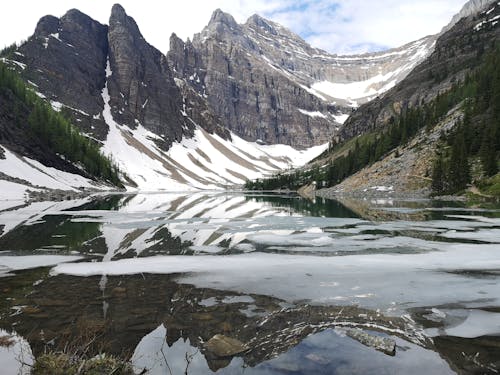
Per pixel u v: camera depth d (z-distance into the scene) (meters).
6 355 8.78
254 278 16.77
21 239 27.92
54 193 87.88
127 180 176.50
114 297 13.80
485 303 13.34
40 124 119.06
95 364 8.09
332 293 14.55
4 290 14.66
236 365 8.65
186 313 12.15
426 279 16.53
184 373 8.16
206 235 30.20
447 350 9.55
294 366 8.57
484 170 71.50
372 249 23.70
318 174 156.00
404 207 55.75
